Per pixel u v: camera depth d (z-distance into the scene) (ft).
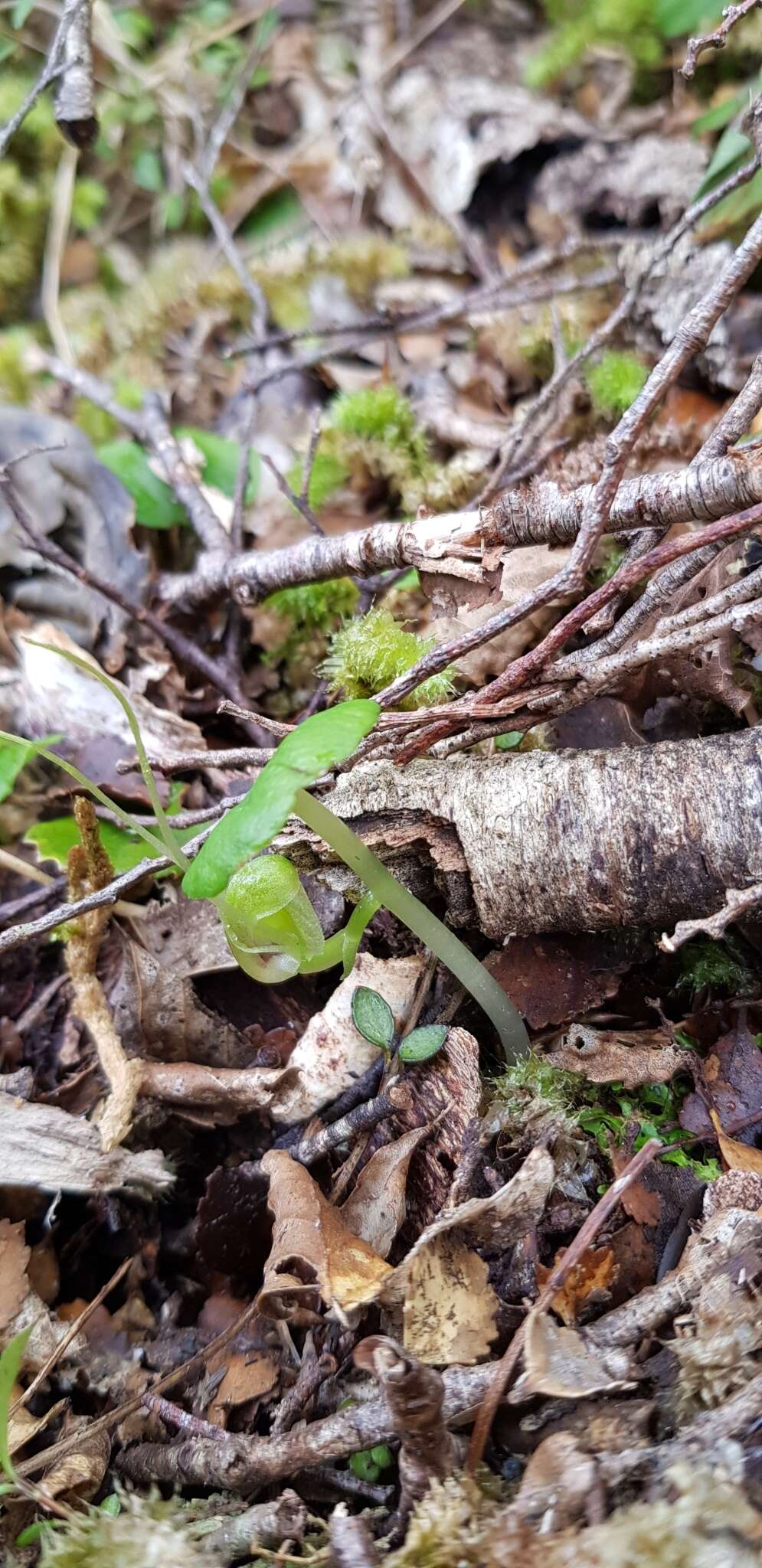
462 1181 0.43
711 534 0.41
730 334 0.69
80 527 0.72
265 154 1.12
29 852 0.63
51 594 0.69
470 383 0.82
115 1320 0.47
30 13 1.09
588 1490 0.33
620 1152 0.45
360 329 0.81
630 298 0.65
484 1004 0.46
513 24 1.11
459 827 0.47
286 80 1.15
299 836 0.48
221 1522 0.37
